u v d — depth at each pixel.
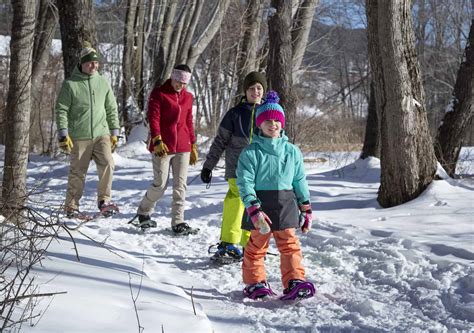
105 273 4.69
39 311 3.56
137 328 3.53
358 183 11.60
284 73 12.61
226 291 5.03
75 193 7.90
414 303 4.51
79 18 13.31
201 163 15.52
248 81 5.98
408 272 5.26
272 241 6.78
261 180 4.77
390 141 8.33
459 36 39.41
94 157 8.05
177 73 7.20
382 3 8.03
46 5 18.20
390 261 5.49
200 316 4.03
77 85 7.88
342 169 13.59
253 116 5.91
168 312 3.91
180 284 5.12
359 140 23.03
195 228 7.48
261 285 4.73
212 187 11.12
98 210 8.72
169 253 6.32
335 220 7.49
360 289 4.95
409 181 8.28
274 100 4.85
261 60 19.56
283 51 12.59
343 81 43.56
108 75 23.39
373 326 4.02
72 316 3.56
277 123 4.77
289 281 4.67
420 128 8.34
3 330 3.19
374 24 8.52
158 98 7.23
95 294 4.05
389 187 8.44
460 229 6.50
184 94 7.38
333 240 6.40
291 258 4.73
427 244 5.88
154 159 7.28
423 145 8.38
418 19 39.84
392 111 8.23
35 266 4.48
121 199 10.13
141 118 18.48
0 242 4.32
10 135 6.10
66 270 4.54
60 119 7.79
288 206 4.77
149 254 6.21
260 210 4.66
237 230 5.91
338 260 5.68
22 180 6.08
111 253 5.63
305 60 26.36
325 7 27.59
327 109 25.23
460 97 11.55
